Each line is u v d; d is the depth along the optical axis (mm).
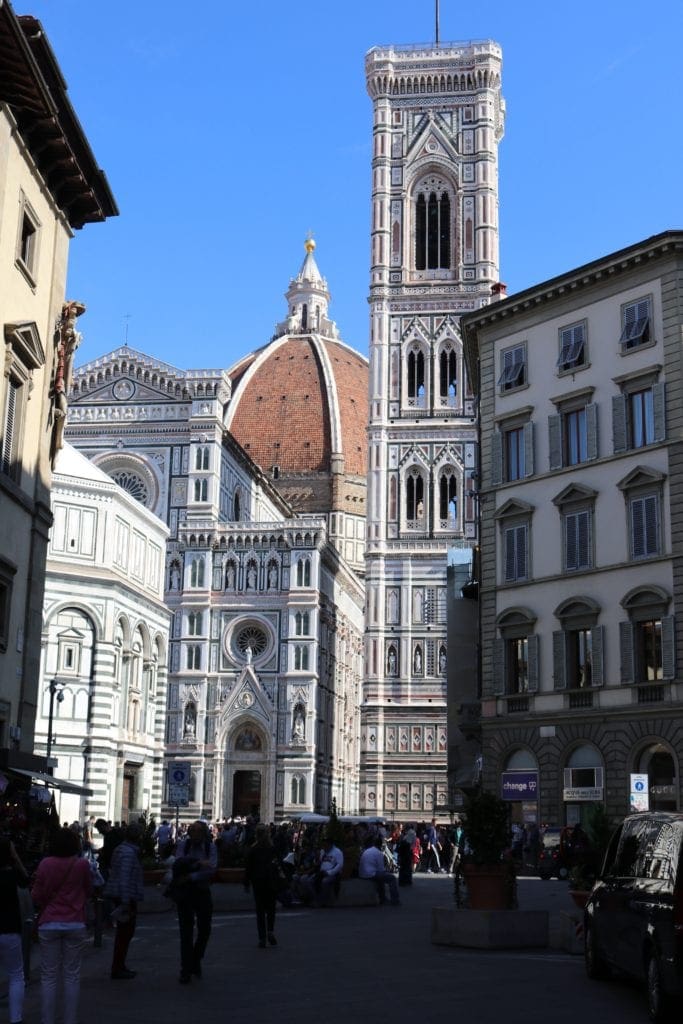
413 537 140000
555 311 64438
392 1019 20016
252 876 31203
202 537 138875
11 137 38312
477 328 68875
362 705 138625
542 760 60906
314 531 138625
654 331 59156
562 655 60781
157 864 46781
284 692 136500
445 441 141250
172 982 24438
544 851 58344
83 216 46156
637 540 58281
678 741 55188
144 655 94625
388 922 38938
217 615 138875
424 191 146875
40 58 37750
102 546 86625
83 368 142500
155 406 141375
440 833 84562
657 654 56938
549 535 62625
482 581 65938
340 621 158125
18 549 41500
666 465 57469
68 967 18547
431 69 147500
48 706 83500
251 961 28047
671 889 20188
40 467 43281
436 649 137875
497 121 152125
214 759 135375
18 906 18656
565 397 62781
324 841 46781
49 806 45625
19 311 40594
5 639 40125
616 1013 20906
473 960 28250
